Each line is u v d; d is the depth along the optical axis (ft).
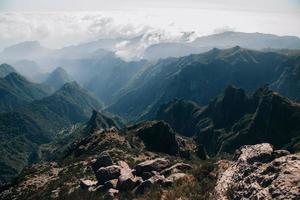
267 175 92.68
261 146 118.01
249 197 90.63
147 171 201.36
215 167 165.07
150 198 157.99
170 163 209.46
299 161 89.40
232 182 110.01
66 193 229.25
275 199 79.15
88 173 266.77
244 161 114.93
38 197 258.37
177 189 154.30
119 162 242.17
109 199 177.99
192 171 176.45
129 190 183.52
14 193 304.71
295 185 79.25
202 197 135.95
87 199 192.34
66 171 317.42
